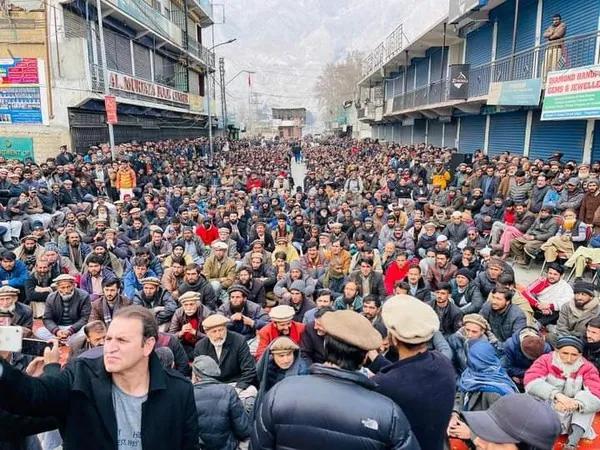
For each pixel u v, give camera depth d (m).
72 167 14.95
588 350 5.16
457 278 6.83
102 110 22.27
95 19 22.31
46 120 19.12
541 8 17.06
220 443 3.78
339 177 19.97
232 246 10.09
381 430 2.12
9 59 18.70
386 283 8.27
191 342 5.85
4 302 5.71
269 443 2.24
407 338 2.58
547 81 13.31
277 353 4.48
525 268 10.84
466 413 2.35
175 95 33.78
